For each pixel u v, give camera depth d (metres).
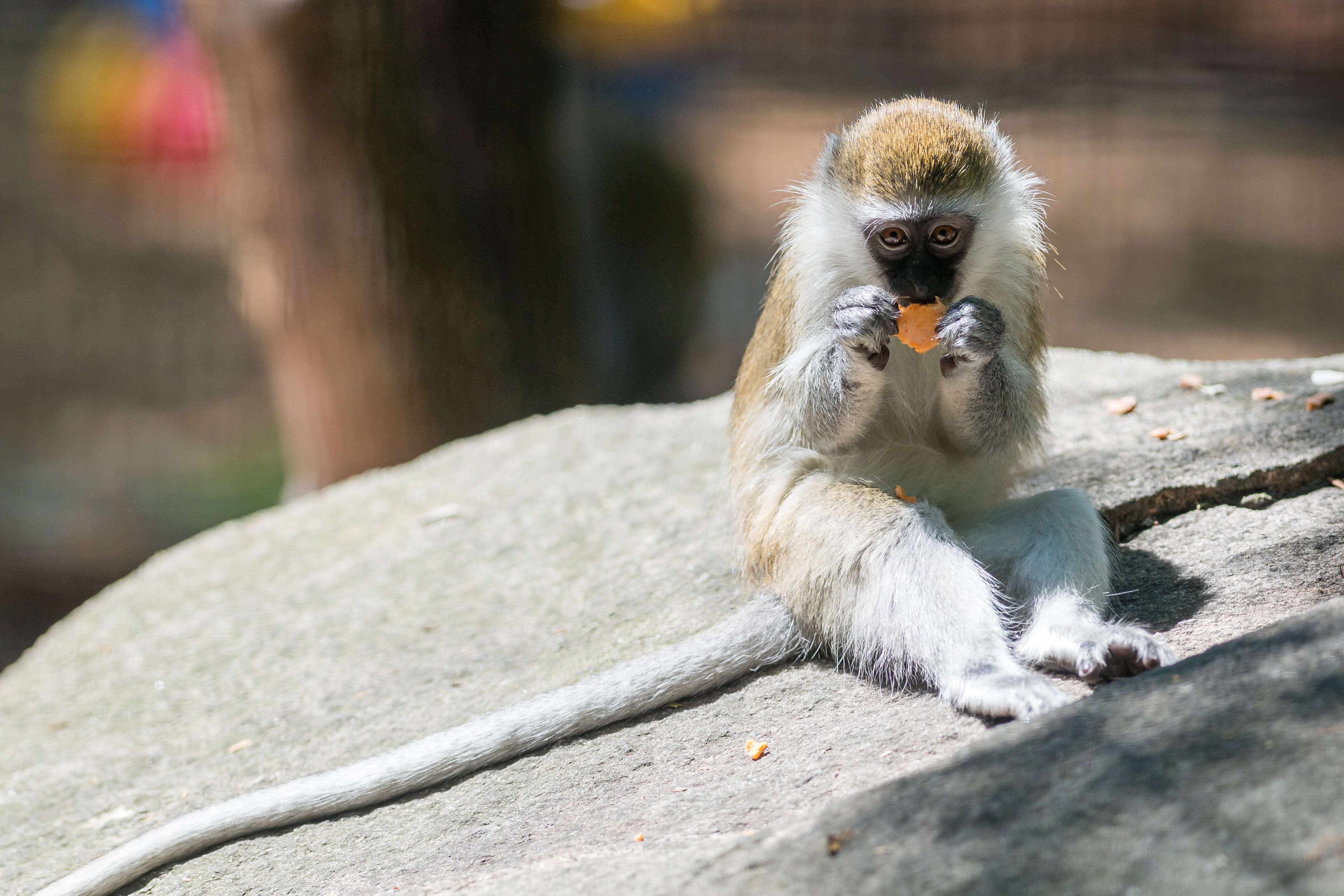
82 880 5.20
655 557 7.16
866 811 3.73
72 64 24.05
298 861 5.08
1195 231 18.95
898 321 5.46
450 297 11.98
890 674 5.16
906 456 5.89
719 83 20.11
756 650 5.54
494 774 5.36
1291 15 21.89
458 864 4.67
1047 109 20.70
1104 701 3.89
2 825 6.08
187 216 23.77
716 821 4.38
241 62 11.48
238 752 6.28
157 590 8.60
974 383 5.51
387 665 6.77
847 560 5.23
